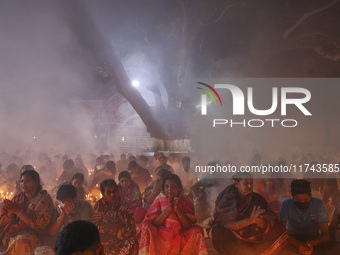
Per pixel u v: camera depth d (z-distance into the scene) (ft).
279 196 27.17
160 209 18.35
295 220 18.47
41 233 18.72
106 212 18.47
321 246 18.03
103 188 18.34
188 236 18.02
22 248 17.80
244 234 17.90
